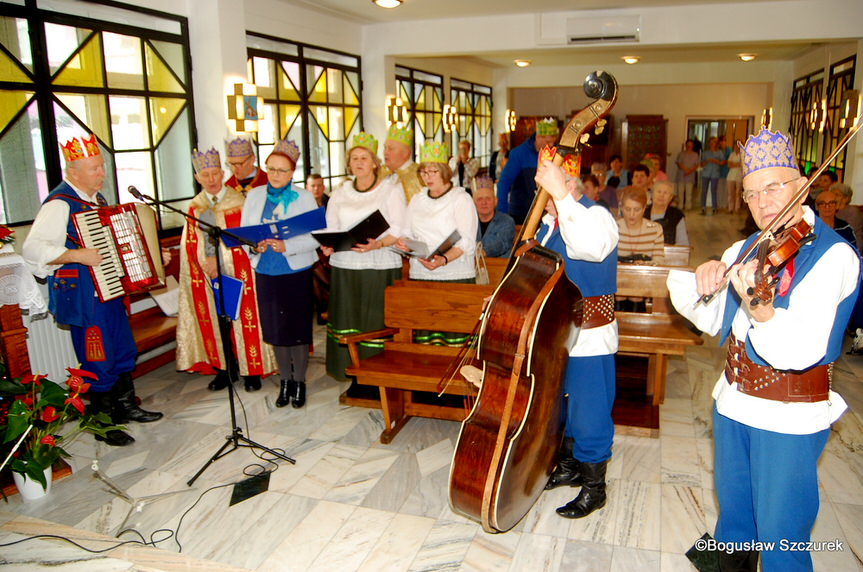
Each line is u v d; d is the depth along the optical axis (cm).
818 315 180
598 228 237
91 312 364
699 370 482
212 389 451
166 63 547
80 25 464
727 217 1349
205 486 327
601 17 770
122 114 508
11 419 299
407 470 338
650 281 410
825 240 185
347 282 397
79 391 323
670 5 745
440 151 371
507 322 230
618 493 313
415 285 384
